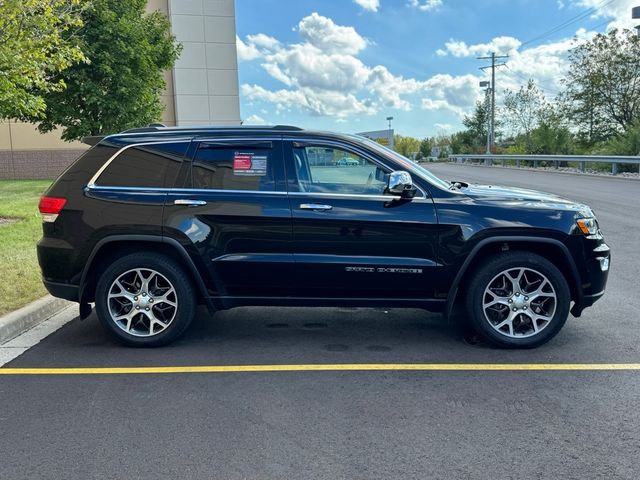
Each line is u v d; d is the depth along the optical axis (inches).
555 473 113.0
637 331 200.5
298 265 180.7
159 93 805.9
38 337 199.9
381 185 182.4
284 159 184.4
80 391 153.9
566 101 1542.8
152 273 186.2
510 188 211.9
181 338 198.8
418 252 179.2
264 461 117.8
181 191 184.1
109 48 604.4
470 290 183.2
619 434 128.6
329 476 112.2
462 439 126.6
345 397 149.2
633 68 1411.2
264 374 165.6
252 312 230.7
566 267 183.9
